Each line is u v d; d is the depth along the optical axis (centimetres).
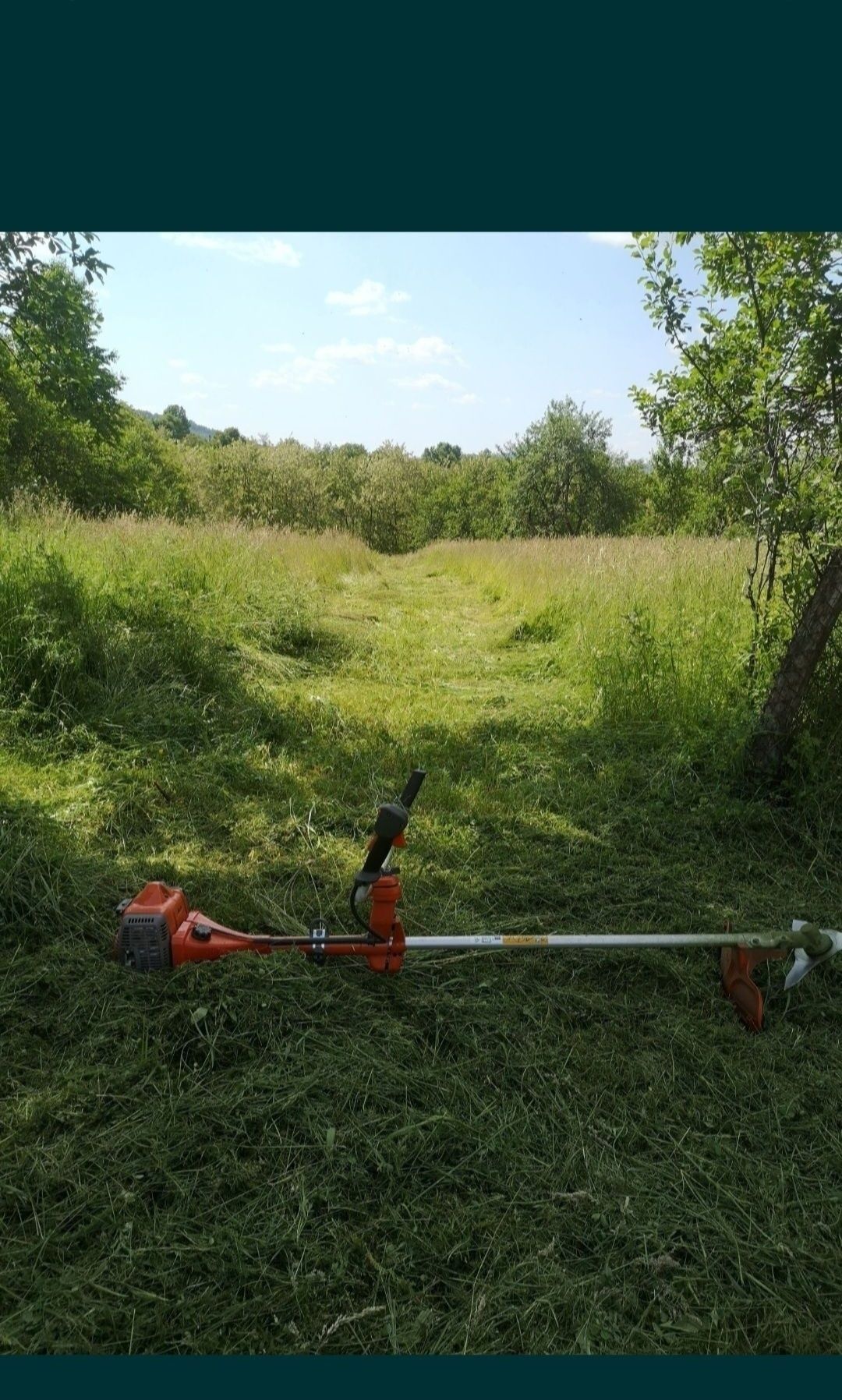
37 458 2567
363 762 574
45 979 313
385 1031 302
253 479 5259
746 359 546
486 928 384
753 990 325
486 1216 237
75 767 511
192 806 487
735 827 484
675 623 746
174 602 816
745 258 522
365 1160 252
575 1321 211
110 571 852
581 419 4788
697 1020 328
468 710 717
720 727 552
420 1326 208
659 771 542
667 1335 209
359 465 6291
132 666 648
